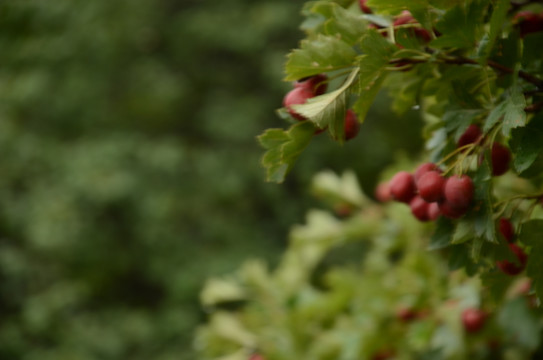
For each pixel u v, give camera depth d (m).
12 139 9.37
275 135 1.15
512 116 1.08
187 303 9.22
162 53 11.29
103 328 8.74
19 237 9.13
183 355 8.77
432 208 1.29
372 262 2.66
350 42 1.18
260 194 10.27
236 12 11.15
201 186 9.98
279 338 2.57
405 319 2.22
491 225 1.13
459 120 1.24
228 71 11.24
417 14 1.16
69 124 10.03
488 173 1.15
